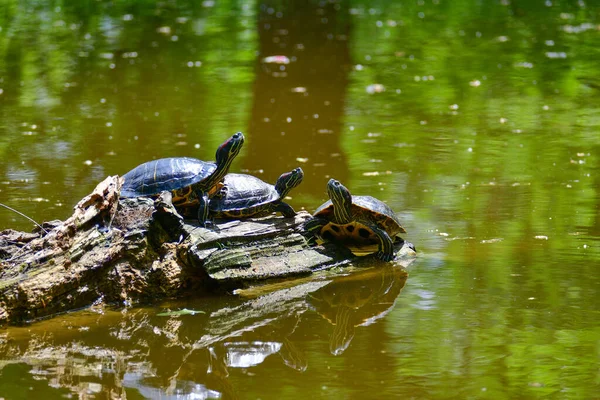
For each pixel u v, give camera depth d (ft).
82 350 22.17
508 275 28.25
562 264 29.32
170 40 86.53
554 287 26.86
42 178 40.22
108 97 61.31
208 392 19.19
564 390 19.08
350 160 45.83
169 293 26.73
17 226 32.07
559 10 107.45
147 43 84.58
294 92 64.28
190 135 50.55
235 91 64.18
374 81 69.15
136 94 62.44
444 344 22.13
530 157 46.70
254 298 27.04
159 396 19.07
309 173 42.98
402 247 31.76
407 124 55.01
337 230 31.60
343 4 113.60
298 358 21.47
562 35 90.33
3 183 39.14
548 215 35.68
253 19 100.58
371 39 88.74
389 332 23.27
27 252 25.54
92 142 48.19
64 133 50.37
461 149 48.62
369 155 47.06
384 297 26.58
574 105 60.95
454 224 34.71
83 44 82.99
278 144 49.08
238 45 84.23
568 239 32.32
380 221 31.17
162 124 53.26
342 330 23.62
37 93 62.23
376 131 52.85
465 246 31.86
